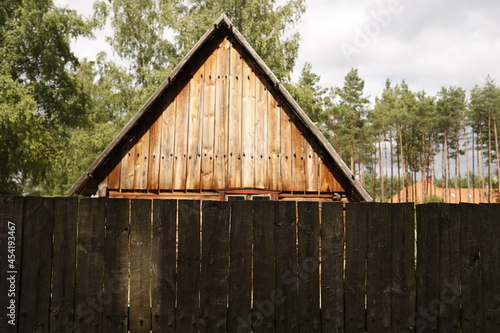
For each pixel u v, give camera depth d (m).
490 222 4.24
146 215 4.10
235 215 4.16
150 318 4.04
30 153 22.17
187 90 10.73
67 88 25.61
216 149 10.55
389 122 62.38
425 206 4.24
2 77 20.06
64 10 25.30
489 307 4.18
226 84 10.80
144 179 10.29
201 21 26.44
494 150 60.62
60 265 4.00
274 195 10.36
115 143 9.95
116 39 29.61
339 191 10.42
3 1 23.52
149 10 30.41
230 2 26.92
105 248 4.05
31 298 3.96
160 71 26.02
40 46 24.05
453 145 69.50
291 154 10.55
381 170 61.22
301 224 4.18
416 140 66.44
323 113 48.00
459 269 4.21
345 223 4.21
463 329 4.15
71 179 32.50
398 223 4.22
